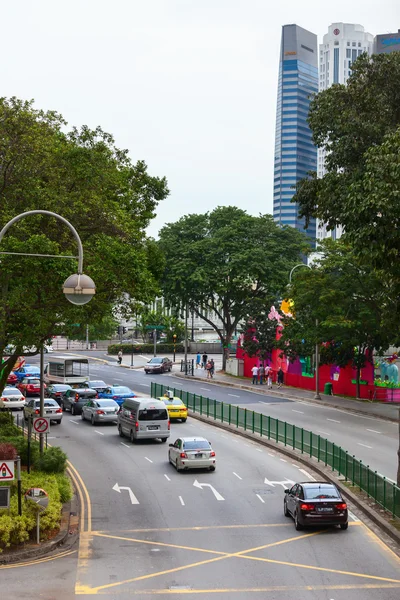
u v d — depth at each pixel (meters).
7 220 28.88
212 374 81.94
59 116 34.00
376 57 31.34
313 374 70.00
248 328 77.06
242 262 80.94
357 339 56.31
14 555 20.84
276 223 89.69
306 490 24.59
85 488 30.77
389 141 25.55
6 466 21.92
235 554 21.64
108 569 20.08
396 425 48.25
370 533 24.16
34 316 29.81
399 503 24.75
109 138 36.97
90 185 31.66
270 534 23.95
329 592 18.31
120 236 31.98
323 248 55.66
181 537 23.53
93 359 107.06
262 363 75.94
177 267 82.00
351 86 30.98
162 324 124.94
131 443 42.59
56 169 30.53
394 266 25.55
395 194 23.53
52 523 22.73
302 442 38.16
